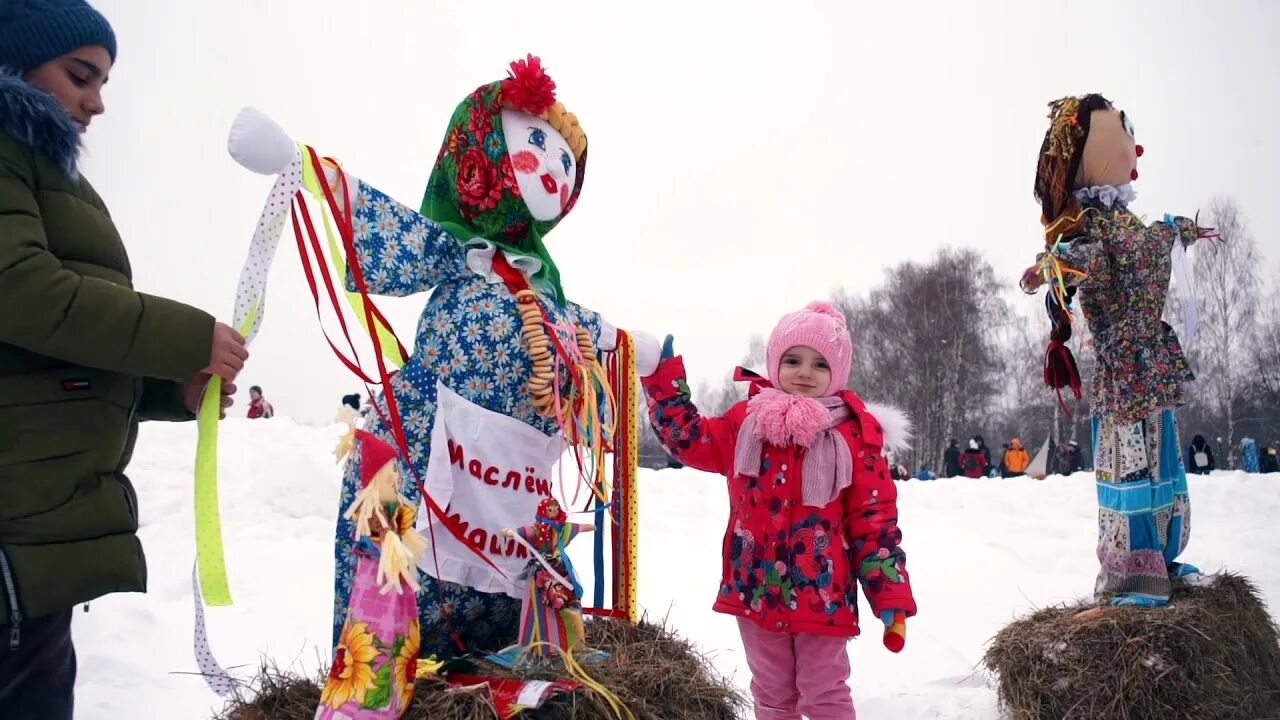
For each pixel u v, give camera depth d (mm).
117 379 2426
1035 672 3775
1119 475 4156
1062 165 4500
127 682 4219
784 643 3621
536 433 2811
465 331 2770
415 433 2695
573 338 2953
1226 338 38219
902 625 3381
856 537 3605
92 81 2543
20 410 2234
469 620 2766
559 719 2363
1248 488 9953
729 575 3689
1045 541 8117
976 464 18906
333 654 2404
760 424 3625
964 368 38438
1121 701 3553
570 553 7637
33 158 2352
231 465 9719
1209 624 3703
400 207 2791
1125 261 4242
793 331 3797
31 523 2217
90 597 2301
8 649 2199
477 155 2971
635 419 3260
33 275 2158
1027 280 4605
